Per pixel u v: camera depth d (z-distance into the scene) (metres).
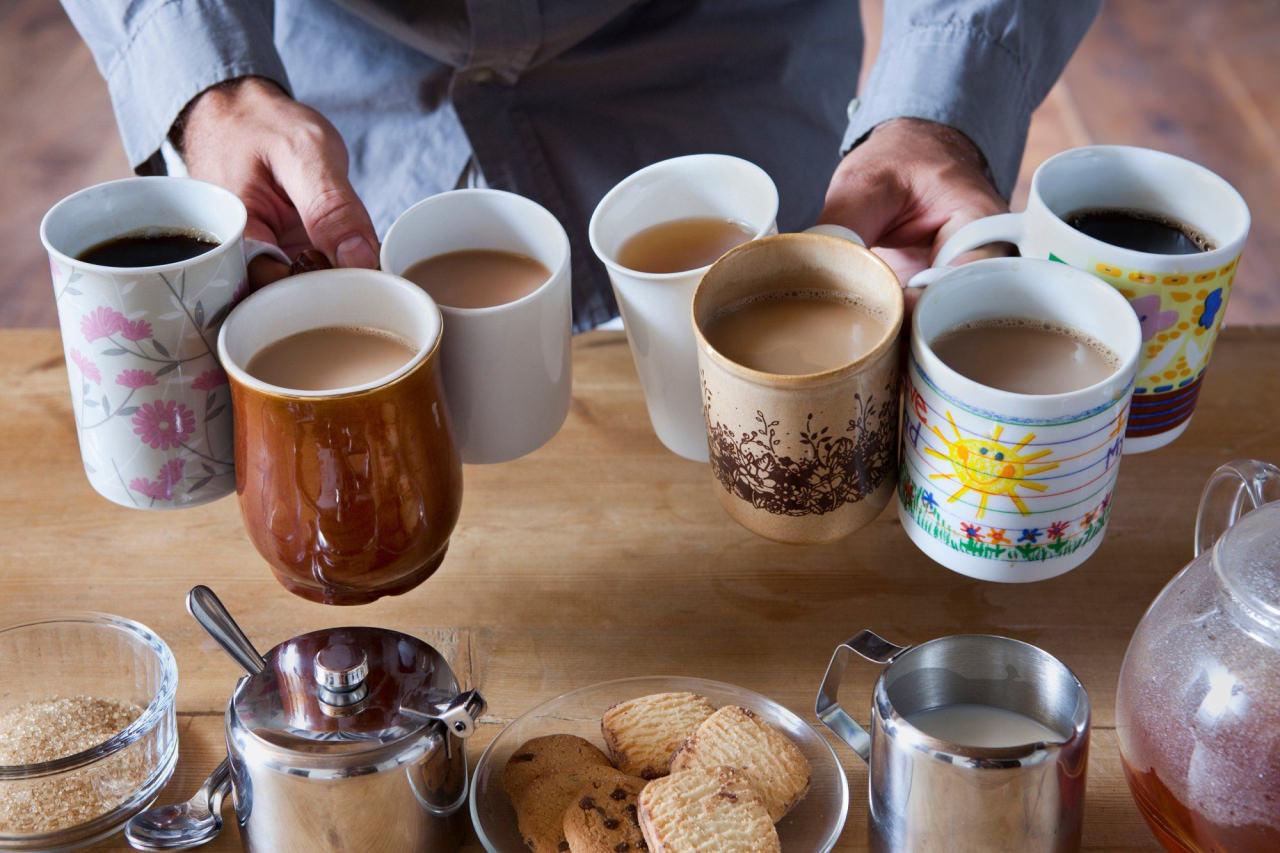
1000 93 0.97
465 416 0.76
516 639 0.78
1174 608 0.59
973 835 0.59
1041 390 0.67
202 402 0.71
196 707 0.74
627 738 0.68
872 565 0.82
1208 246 0.76
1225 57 2.80
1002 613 0.79
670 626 0.79
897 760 0.59
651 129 1.17
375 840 0.64
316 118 0.89
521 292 0.76
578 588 0.81
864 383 0.66
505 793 0.67
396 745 0.62
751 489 0.70
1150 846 0.66
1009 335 0.71
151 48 0.95
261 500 0.68
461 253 0.79
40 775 0.66
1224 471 0.64
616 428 0.93
